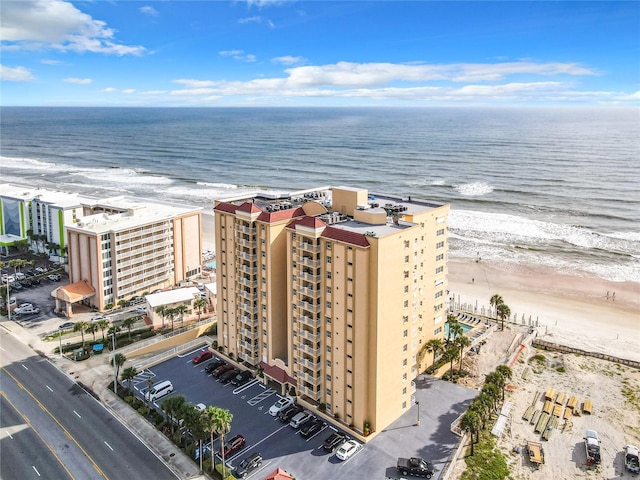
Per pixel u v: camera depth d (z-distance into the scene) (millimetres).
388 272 65938
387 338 68375
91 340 99125
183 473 63094
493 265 153375
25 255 156000
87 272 114938
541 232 183500
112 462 64938
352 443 67062
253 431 71250
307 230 69875
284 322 83688
